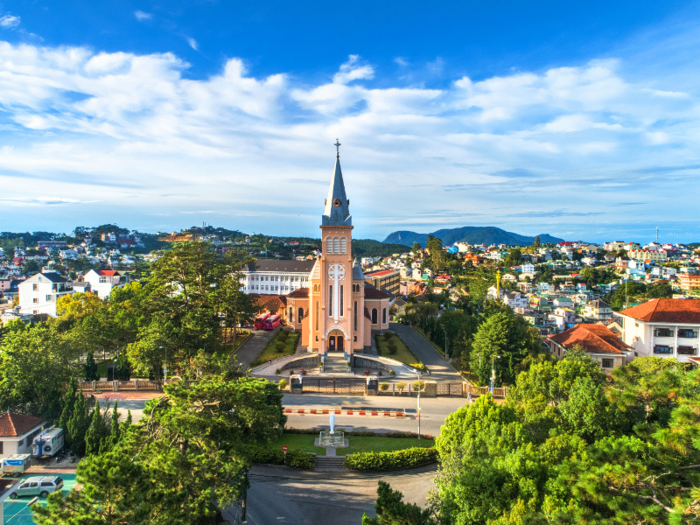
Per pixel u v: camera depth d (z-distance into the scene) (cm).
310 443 5138
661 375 2355
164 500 2402
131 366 7162
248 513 3831
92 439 4353
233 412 3369
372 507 3969
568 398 4712
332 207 8419
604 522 1962
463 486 2867
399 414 6047
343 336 8631
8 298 18312
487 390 6888
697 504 1908
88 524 2041
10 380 5178
